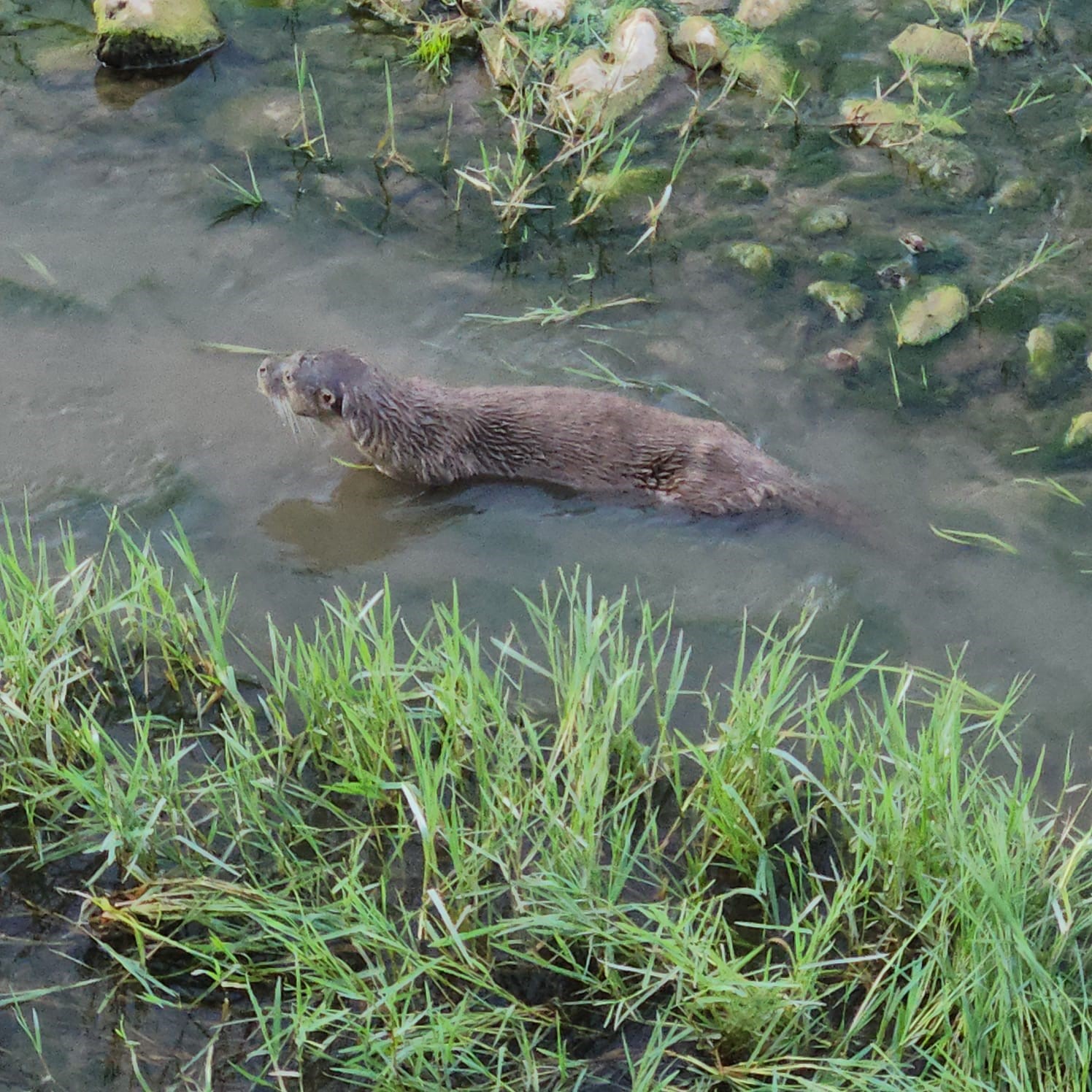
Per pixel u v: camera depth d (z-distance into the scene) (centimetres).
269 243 809
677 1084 462
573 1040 475
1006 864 462
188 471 683
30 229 808
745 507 662
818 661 605
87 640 603
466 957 470
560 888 477
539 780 557
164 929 503
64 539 632
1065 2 978
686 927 474
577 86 898
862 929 509
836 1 981
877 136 883
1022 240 817
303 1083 462
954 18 970
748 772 534
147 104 893
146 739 527
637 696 572
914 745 571
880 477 684
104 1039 475
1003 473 688
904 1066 461
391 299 779
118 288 775
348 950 498
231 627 616
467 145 880
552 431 674
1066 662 604
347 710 533
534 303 780
